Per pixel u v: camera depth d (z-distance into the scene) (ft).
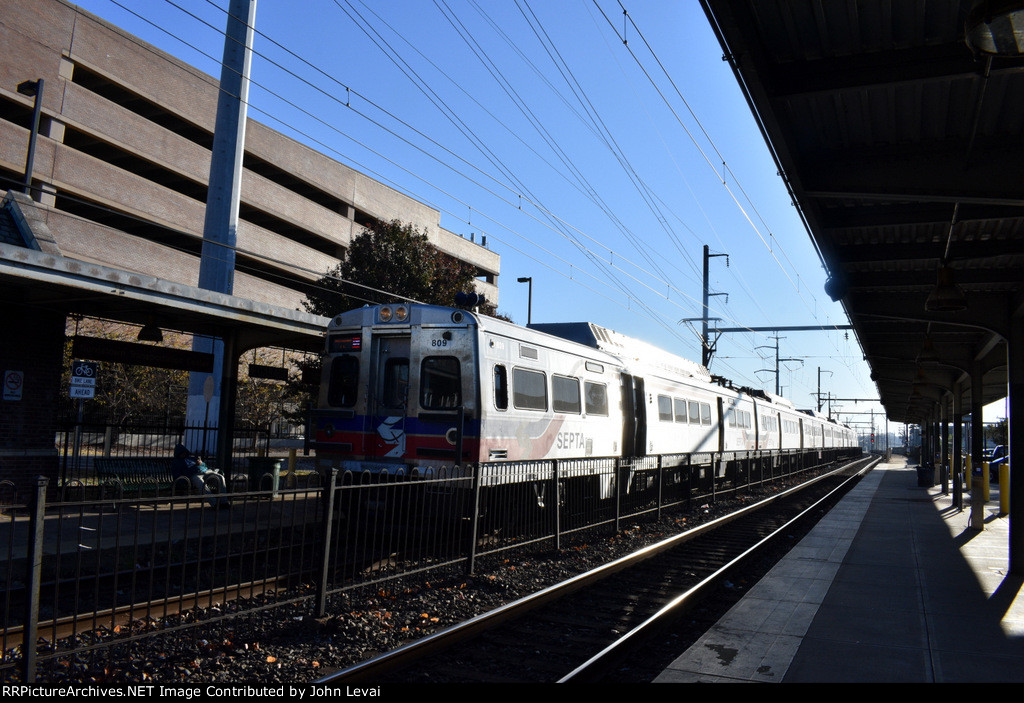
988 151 21.86
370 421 36.63
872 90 18.89
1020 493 31.63
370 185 159.94
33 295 39.40
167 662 17.70
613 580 30.30
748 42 16.49
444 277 78.02
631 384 53.31
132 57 110.93
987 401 83.97
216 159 53.26
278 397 94.43
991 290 34.55
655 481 47.98
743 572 34.30
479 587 27.27
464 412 34.32
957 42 17.40
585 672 18.19
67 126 101.86
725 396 79.05
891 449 414.62
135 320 45.57
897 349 57.88
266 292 130.82
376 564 27.81
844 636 21.53
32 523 14.73
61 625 19.26
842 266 33.24
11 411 40.22
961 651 20.17
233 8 54.19
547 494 34.81
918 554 36.76
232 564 27.48
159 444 66.54
